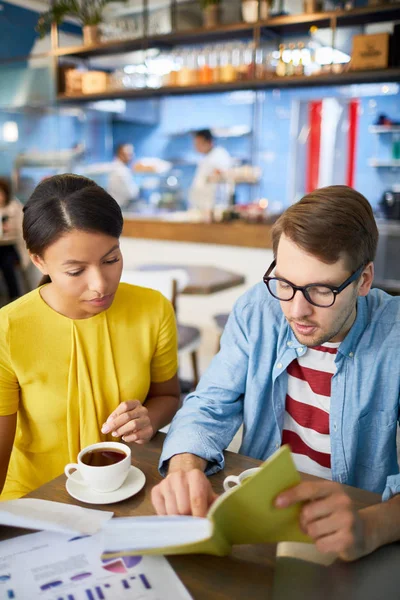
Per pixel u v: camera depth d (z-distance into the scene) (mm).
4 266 5480
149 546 733
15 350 1173
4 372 1184
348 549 755
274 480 679
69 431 1221
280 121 7066
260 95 7148
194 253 4570
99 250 1059
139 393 1305
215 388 1255
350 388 1145
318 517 745
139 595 718
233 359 1267
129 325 1277
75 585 734
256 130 7285
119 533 758
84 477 950
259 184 7277
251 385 1246
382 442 1155
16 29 6559
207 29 4258
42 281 1241
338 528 748
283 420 1254
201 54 4461
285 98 6949
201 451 1030
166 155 8281
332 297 945
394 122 6090
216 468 1044
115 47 4777
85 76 4949
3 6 6418
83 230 1033
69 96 5043
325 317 962
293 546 826
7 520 841
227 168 5633
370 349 1129
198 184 5562
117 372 1268
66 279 1077
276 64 4172
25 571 760
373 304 1164
